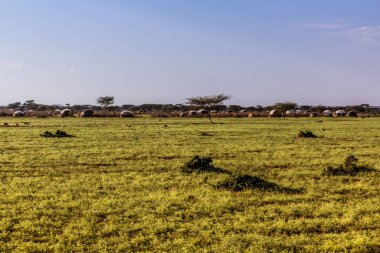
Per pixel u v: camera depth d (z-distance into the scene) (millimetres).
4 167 19859
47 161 21672
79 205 12984
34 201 13367
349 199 13945
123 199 13688
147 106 188500
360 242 9688
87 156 23594
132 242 9883
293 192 14797
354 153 25562
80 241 9938
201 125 58406
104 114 97125
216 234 10359
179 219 11586
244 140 34125
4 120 72750
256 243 9695
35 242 10055
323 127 54062
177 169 19516
